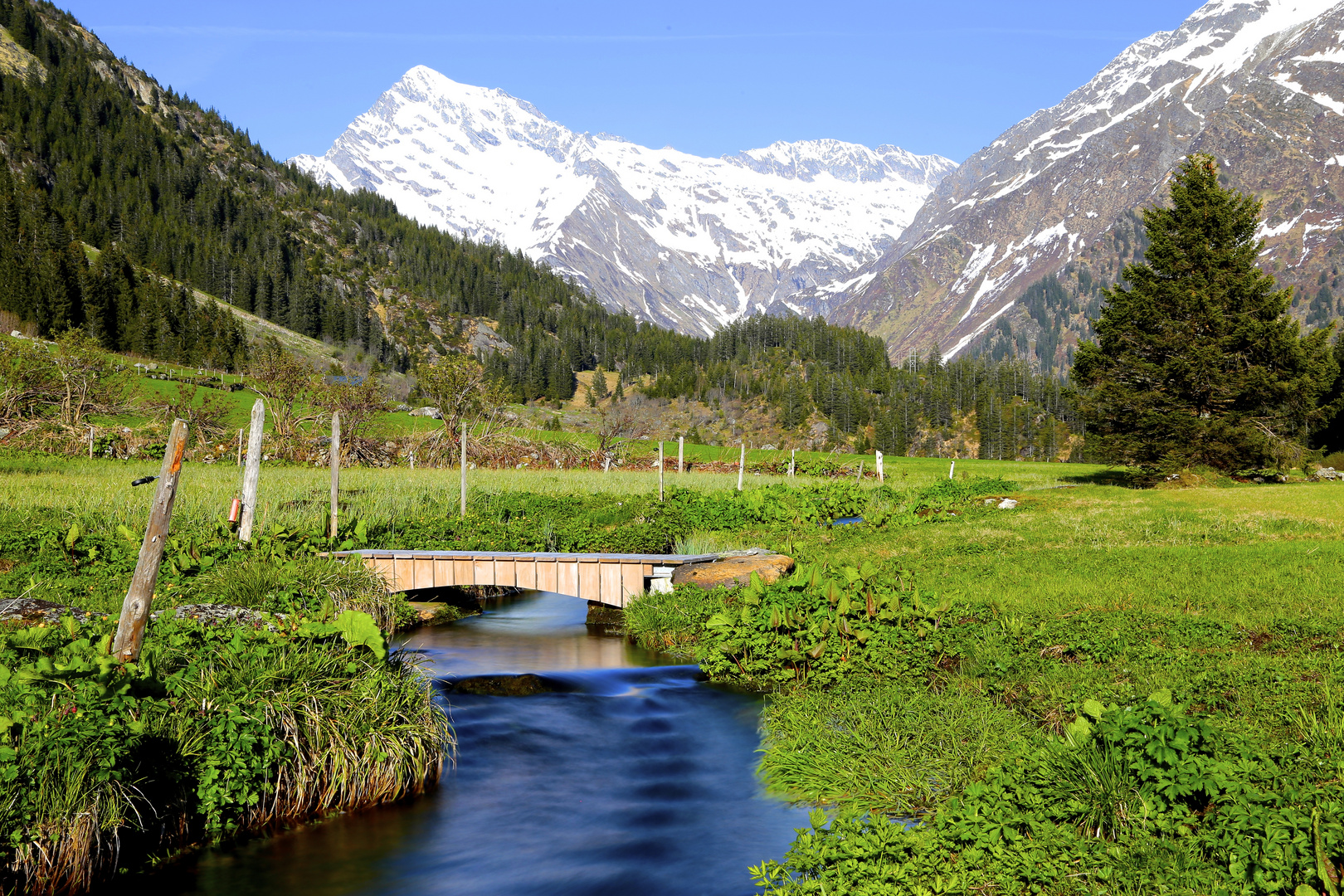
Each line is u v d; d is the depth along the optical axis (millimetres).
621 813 9305
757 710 12727
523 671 15086
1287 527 22328
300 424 50219
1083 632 12680
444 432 54500
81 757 7289
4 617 10703
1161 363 42375
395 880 7844
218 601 13914
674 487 34469
